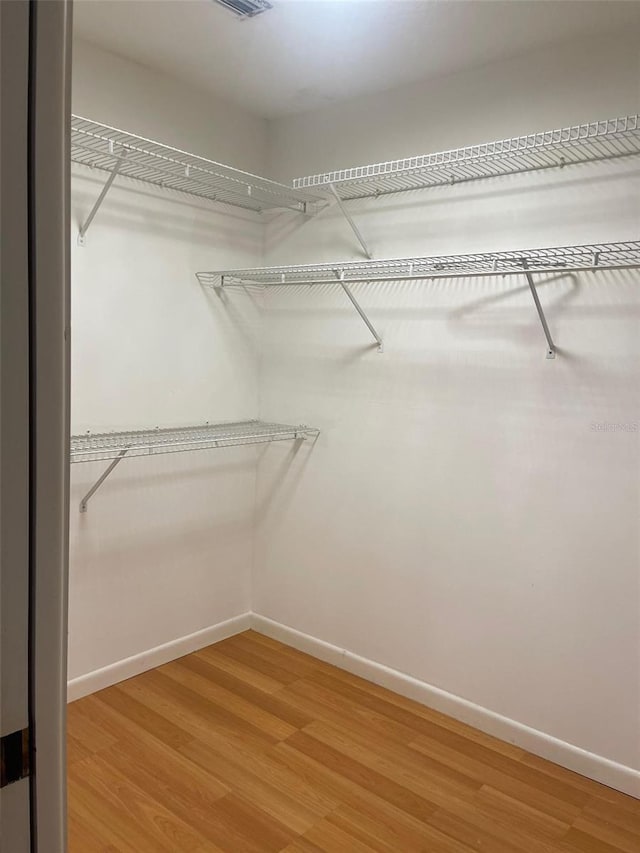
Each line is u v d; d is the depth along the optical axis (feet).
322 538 9.17
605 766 6.73
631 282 6.35
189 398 8.82
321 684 8.55
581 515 6.81
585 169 6.57
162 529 8.73
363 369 8.57
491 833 5.97
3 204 1.51
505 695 7.46
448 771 6.84
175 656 9.05
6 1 1.47
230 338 9.30
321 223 8.94
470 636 7.73
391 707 8.06
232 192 8.88
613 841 5.93
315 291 9.05
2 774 1.67
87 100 7.26
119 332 7.91
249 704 7.97
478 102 7.33
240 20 6.53
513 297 7.16
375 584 8.61
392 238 8.19
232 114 8.91
